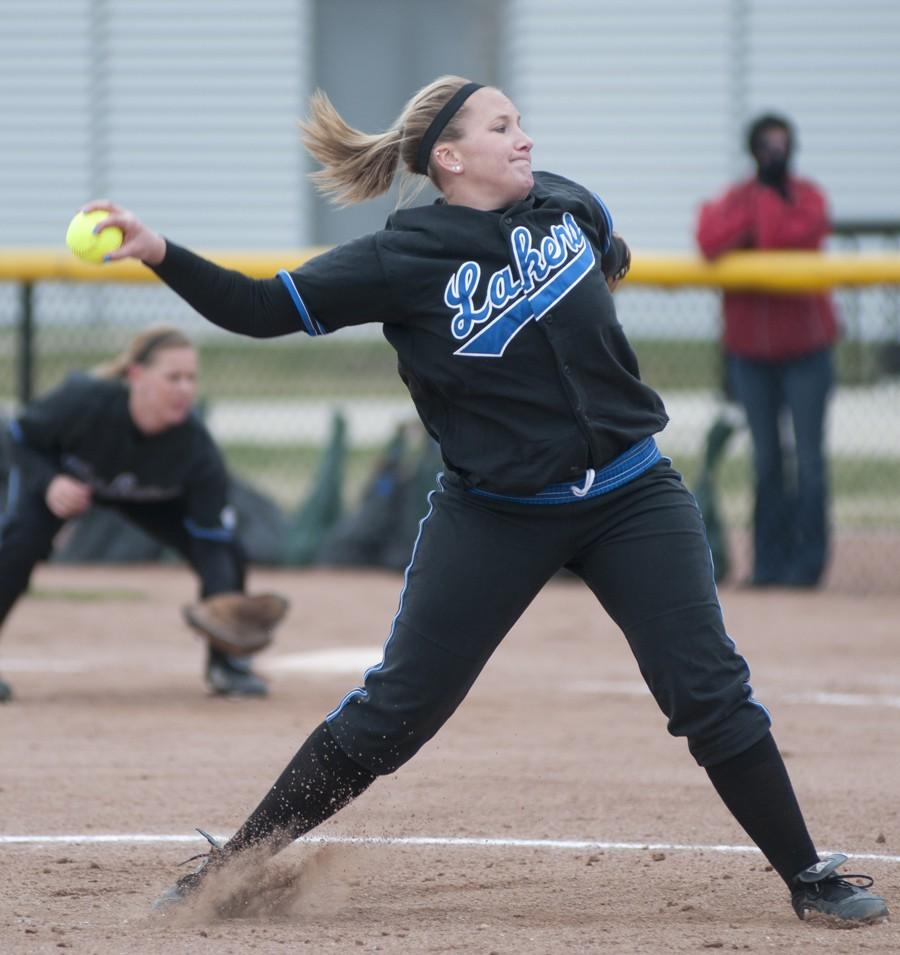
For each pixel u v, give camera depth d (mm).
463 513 13273
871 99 77688
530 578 13250
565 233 13234
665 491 13359
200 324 59188
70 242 12680
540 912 14133
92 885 14984
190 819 17656
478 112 13391
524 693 25844
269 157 84688
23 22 85312
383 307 13102
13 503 24125
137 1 84750
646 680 13375
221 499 24594
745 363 36375
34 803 18312
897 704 25000
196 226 85000
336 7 91375
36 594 35812
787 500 37688
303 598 36000
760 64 78438
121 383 23734
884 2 77125
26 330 40688
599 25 80062
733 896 14672
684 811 18219
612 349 13219
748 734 13117
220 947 12797
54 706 24297
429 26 92250
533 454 12875
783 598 36094
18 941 13016
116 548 41125
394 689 13211
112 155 85062
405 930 13438
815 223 36125
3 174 85938
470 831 17234
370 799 18625
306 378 61531
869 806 18359
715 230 35781
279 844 13680
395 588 37625
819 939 13047
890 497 46375
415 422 40906
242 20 84312
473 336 12898
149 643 30719
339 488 41531
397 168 13891
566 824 17594
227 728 22719
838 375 45281
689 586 13109
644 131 79688
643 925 13633
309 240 84938
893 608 34844
